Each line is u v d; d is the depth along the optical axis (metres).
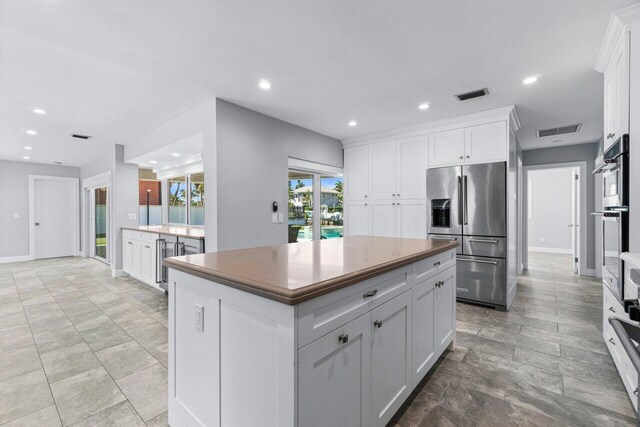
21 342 2.52
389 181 4.27
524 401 1.75
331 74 2.51
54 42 2.00
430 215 3.77
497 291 3.32
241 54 2.18
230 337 1.20
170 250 3.72
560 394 1.81
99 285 4.41
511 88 2.78
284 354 0.99
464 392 1.83
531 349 2.38
